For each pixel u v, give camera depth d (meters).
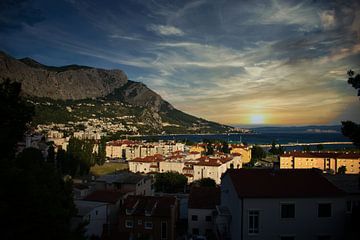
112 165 184.62
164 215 54.38
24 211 20.28
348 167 154.25
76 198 63.28
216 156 170.00
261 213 35.53
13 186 20.50
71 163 134.38
